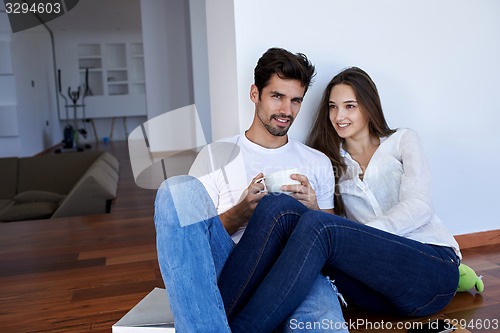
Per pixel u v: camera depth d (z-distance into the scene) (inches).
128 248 117.4
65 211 157.3
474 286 81.7
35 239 128.0
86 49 515.2
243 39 85.7
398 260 61.8
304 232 58.0
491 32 102.3
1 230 138.7
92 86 517.0
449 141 103.1
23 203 173.5
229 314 60.8
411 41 96.9
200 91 277.9
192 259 50.8
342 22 91.4
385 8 94.0
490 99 104.3
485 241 108.4
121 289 90.6
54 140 465.4
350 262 60.5
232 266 62.2
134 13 392.2
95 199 158.1
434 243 68.5
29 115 350.9
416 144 75.7
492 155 106.5
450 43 99.8
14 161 192.7
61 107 500.4
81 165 198.2
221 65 96.3
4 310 82.6
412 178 72.6
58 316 79.4
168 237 50.3
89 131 525.7
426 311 68.4
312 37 89.7
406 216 68.1
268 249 61.8
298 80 70.5
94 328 74.5
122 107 506.9
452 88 101.3
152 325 67.7
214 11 98.5
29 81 357.1
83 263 107.0
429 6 97.2
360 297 71.1
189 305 50.4
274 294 56.0
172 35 311.3
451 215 106.0
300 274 56.4
